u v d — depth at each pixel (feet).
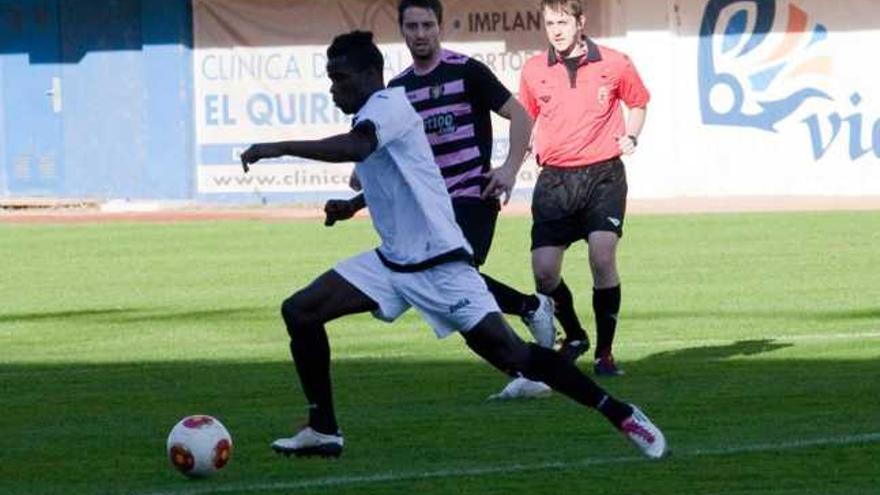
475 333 70.33
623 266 164.55
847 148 254.88
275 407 89.45
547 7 98.02
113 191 277.64
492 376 98.78
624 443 76.33
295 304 71.46
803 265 161.58
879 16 251.60
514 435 78.84
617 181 97.86
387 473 70.08
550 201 97.86
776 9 255.50
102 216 250.16
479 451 74.95
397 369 102.42
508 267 166.50
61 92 279.28
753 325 120.57
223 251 191.11
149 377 101.86
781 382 93.61
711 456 72.59
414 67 90.27
